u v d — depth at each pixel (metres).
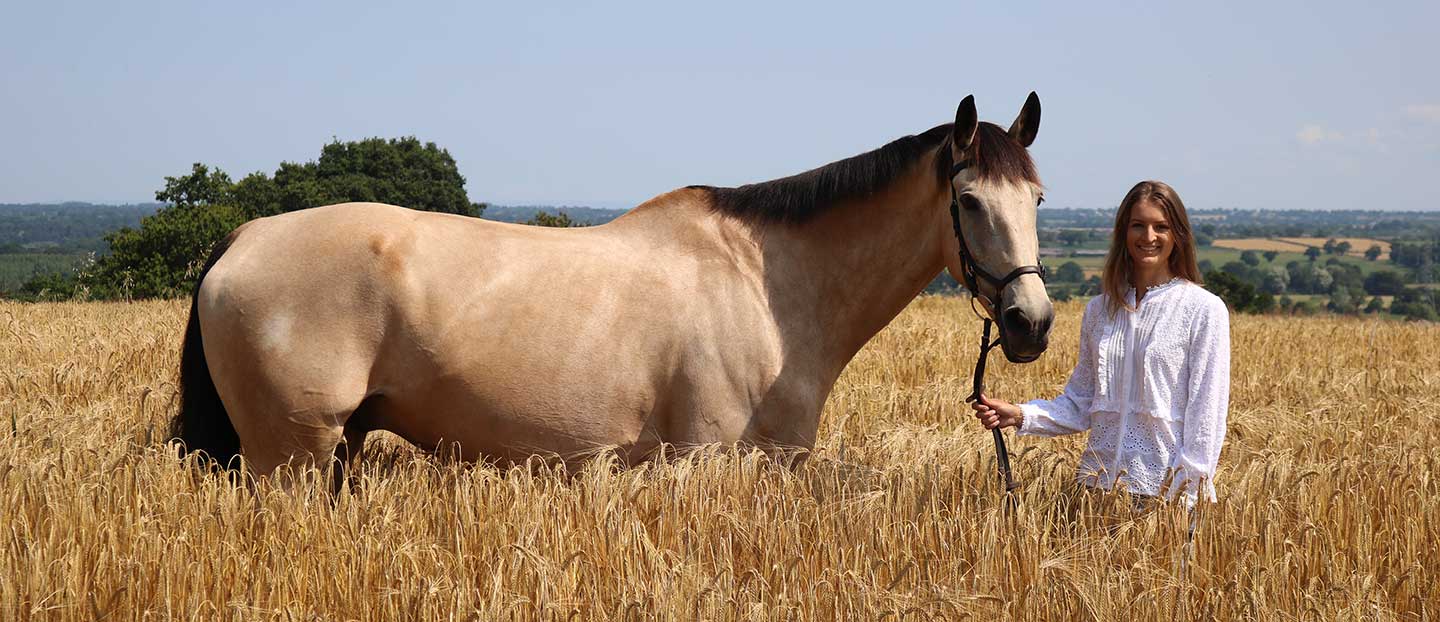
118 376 7.30
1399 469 4.80
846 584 3.47
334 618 3.33
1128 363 3.94
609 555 3.63
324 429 4.07
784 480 4.19
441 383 4.14
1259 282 75.25
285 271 4.01
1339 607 3.58
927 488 4.34
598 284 4.29
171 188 50.81
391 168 54.28
